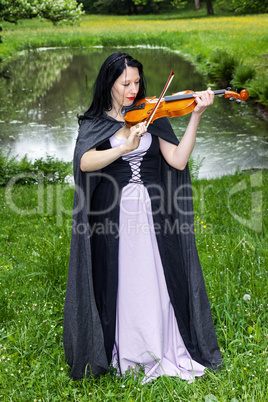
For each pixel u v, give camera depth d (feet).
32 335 11.27
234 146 34.22
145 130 8.38
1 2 45.03
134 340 9.80
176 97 9.25
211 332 10.18
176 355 10.18
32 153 33.78
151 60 73.31
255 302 12.07
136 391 9.40
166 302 9.99
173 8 180.14
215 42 85.61
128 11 180.75
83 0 184.44
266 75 52.31
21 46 92.89
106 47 94.32
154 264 9.65
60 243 16.20
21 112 44.96
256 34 95.14
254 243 15.24
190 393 9.38
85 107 46.01
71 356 9.96
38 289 13.33
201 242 16.08
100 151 8.86
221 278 13.26
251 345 10.51
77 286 9.53
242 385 9.48
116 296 9.76
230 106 45.37
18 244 16.65
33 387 9.75
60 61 75.15
